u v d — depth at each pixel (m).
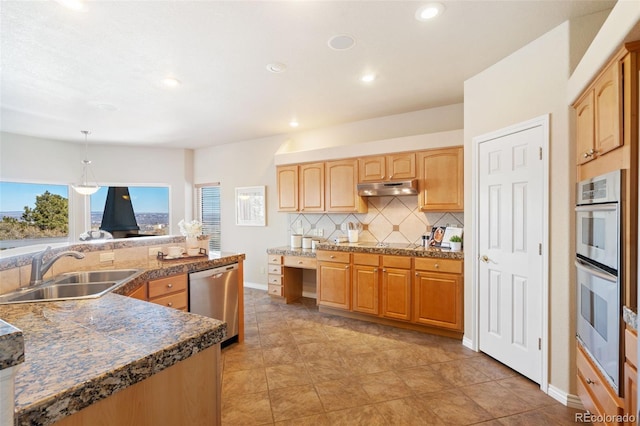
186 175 6.02
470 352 2.84
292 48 2.32
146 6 1.79
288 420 1.94
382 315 3.51
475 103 2.82
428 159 3.48
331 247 3.86
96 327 1.17
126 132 4.66
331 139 4.53
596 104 1.66
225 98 3.33
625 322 1.34
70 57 2.38
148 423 0.95
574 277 2.01
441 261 3.15
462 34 2.16
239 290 3.16
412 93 3.28
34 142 4.77
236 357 2.79
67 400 0.73
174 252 2.98
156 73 2.70
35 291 1.84
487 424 1.89
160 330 1.14
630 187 1.34
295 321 3.72
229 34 2.11
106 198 5.57
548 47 2.14
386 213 4.10
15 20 1.90
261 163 5.25
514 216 2.43
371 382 2.36
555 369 2.12
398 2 1.81
